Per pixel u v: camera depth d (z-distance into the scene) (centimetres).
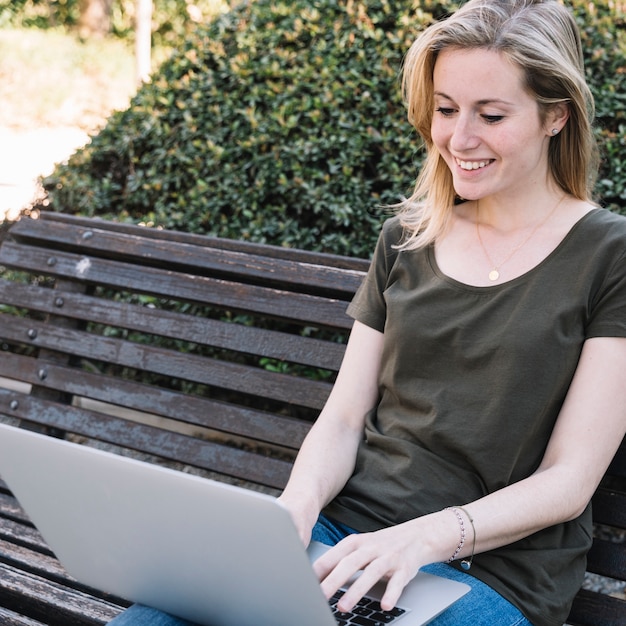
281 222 322
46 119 1098
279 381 227
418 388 173
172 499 130
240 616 141
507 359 162
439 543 149
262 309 230
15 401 258
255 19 342
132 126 353
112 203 366
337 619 143
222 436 337
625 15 303
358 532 171
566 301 161
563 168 172
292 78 326
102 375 248
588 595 179
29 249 264
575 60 169
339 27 325
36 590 195
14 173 785
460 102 164
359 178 311
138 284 246
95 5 1519
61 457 138
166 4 1436
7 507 242
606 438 158
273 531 123
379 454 177
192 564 137
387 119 311
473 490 166
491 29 161
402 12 317
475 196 168
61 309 256
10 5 1499
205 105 338
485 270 171
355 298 191
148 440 239
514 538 155
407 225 187
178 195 345
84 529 147
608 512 181
